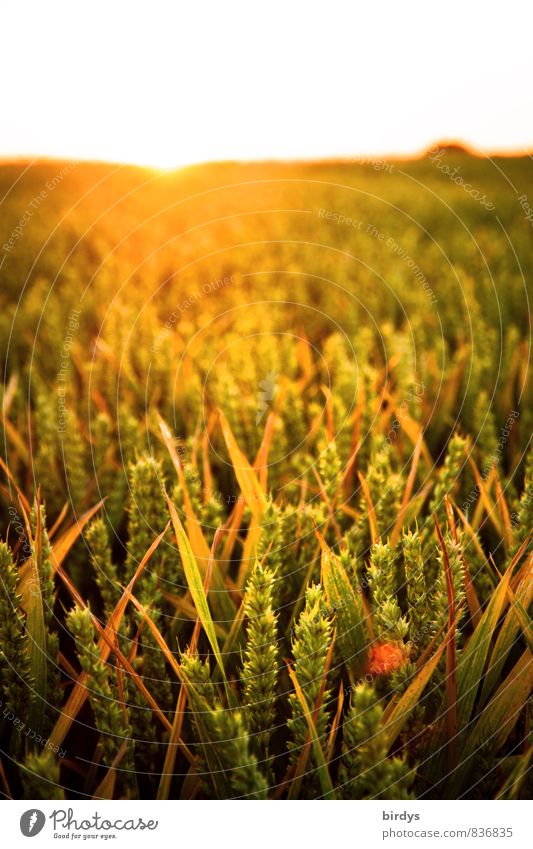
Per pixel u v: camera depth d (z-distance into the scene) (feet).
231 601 1.33
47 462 1.78
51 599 1.14
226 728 0.89
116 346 2.82
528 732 1.15
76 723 1.30
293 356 2.67
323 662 1.02
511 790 1.02
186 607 1.33
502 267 4.33
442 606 1.09
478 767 1.11
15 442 2.00
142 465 1.36
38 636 1.11
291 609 1.37
